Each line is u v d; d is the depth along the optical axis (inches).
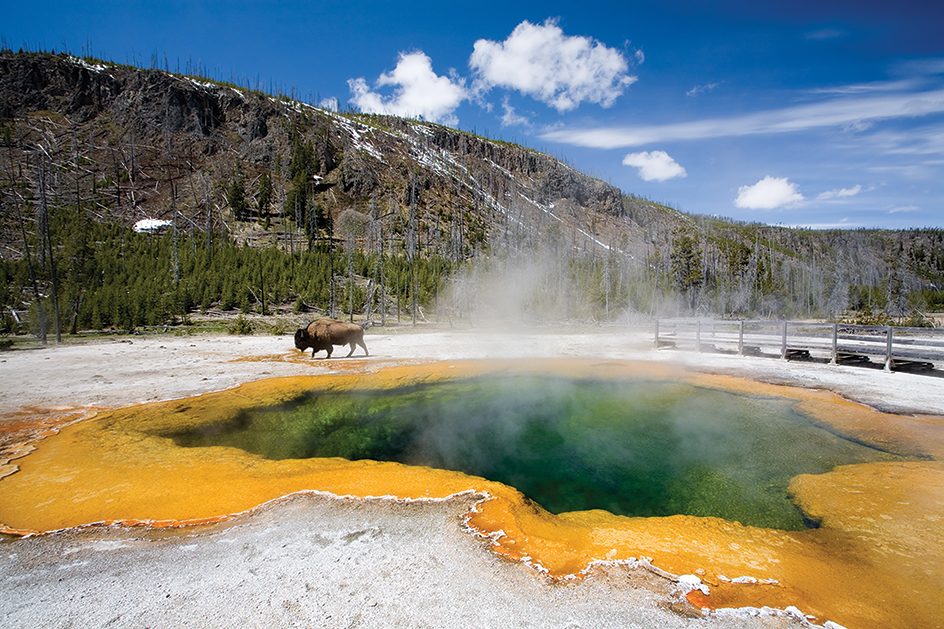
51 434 307.4
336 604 137.3
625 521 201.3
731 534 187.6
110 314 1140.5
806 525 201.9
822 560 166.7
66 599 141.1
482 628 127.1
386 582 148.9
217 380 487.2
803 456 288.8
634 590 145.9
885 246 6752.0
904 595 144.4
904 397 401.1
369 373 542.3
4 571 156.5
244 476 244.8
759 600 141.6
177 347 780.6
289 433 346.9
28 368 544.1
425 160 4665.4
